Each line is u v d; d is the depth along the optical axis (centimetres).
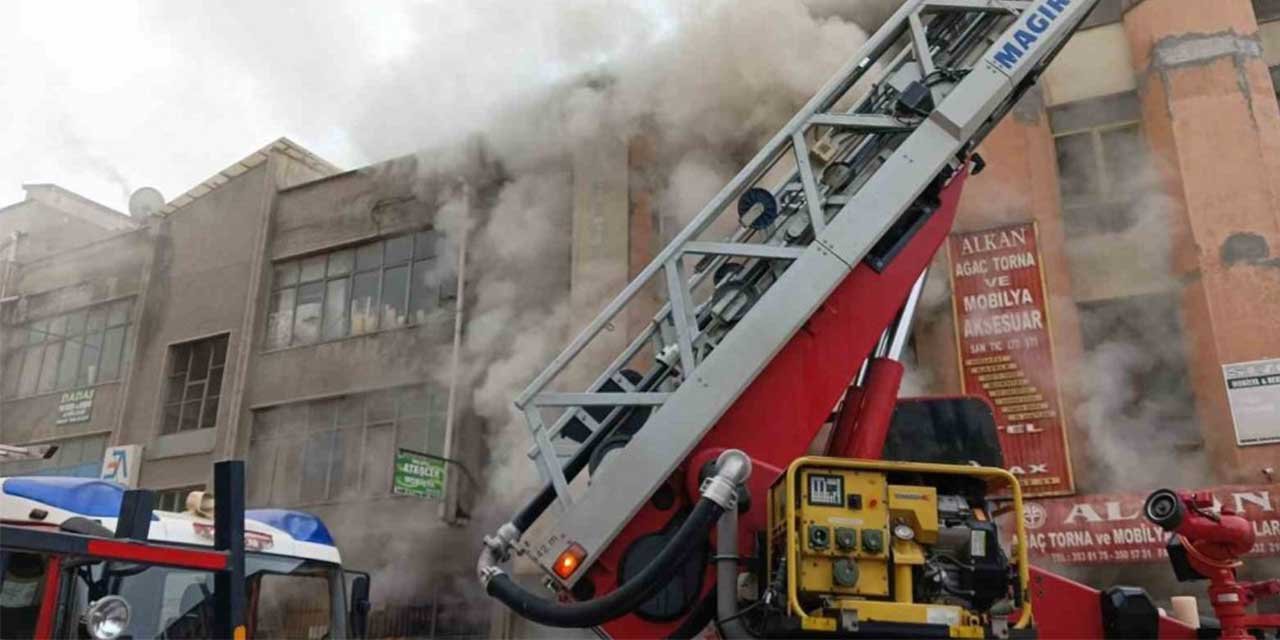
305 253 1850
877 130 461
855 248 423
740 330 407
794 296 413
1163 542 1027
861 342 423
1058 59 1315
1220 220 1152
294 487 1703
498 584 376
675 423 394
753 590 374
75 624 368
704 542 392
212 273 1933
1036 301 1184
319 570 641
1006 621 343
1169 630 394
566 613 358
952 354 1197
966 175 468
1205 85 1202
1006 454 1139
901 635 334
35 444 2012
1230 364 1103
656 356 448
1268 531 1018
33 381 2095
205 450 1802
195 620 405
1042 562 1080
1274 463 1057
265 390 1792
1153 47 1244
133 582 390
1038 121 1267
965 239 1239
